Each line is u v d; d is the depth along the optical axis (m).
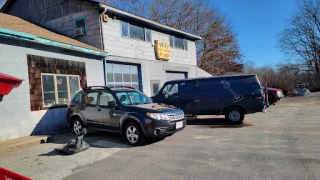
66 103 9.55
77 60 10.23
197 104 9.98
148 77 15.14
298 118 9.95
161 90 10.82
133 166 4.94
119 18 13.12
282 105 15.71
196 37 20.42
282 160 4.78
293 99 20.03
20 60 7.88
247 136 7.07
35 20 14.53
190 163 4.92
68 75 9.73
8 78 2.02
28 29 9.99
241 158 5.05
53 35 10.90
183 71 19.05
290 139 6.42
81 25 12.68
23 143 6.81
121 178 4.33
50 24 13.89
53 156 5.89
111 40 12.52
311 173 4.07
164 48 16.55
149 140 7.17
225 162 4.86
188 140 6.93
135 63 14.12
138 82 14.59
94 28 12.23
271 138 6.66
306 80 33.22
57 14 13.59
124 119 6.79
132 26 14.09
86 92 8.15
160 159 5.29
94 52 10.81
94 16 12.22
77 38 12.84
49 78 8.89
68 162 5.39
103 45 12.01
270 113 12.07
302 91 23.58
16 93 7.68
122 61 13.14
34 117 8.22
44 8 14.12
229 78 9.81
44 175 4.66
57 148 6.28
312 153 5.12
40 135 8.03
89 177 4.47
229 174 4.22
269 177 4.00
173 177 4.24
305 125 8.30
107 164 5.15
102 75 11.73
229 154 5.37
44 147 6.86
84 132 6.45
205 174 4.29
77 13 12.80
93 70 11.16
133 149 6.26
